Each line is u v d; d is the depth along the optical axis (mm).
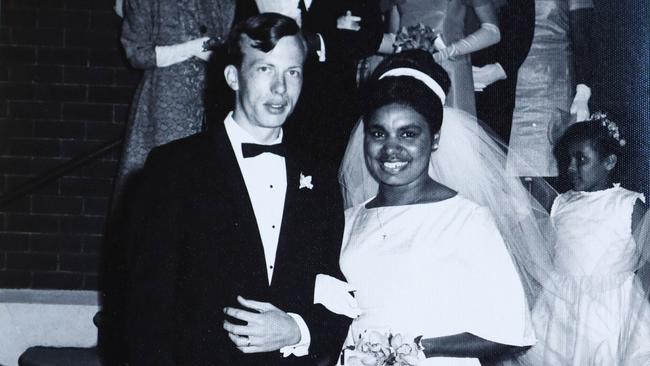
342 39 3791
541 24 4527
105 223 4781
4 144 4797
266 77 2523
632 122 4285
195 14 4172
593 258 3914
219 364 2469
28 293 4699
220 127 2619
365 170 3543
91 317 4516
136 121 4164
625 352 3828
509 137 4430
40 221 4793
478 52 4516
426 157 3211
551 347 3816
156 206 2494
